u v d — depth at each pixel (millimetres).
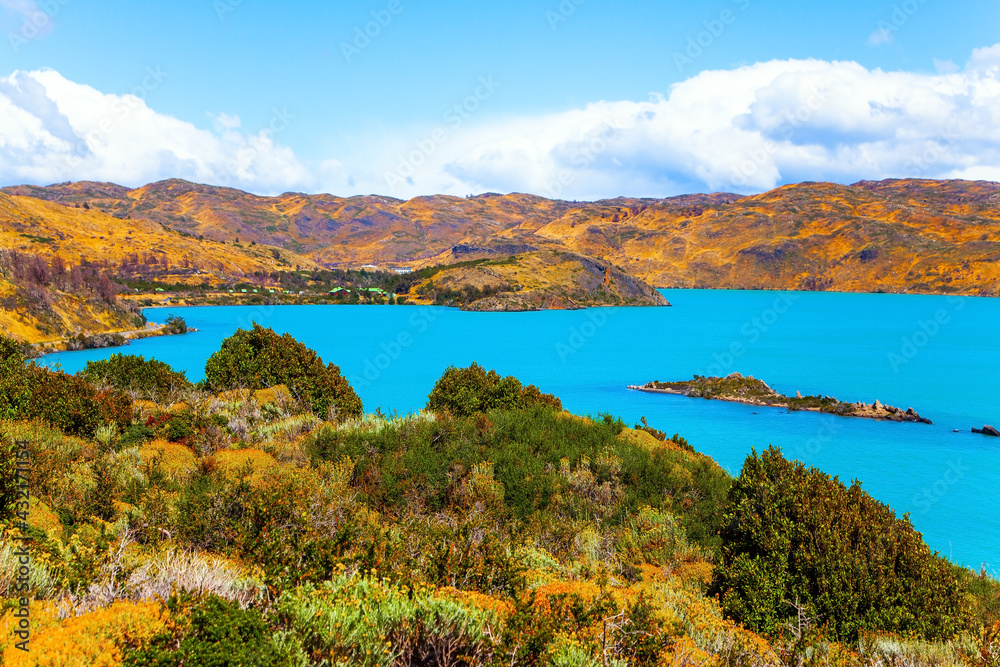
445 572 9633
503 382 32906
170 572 7363
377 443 21078
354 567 8711
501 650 6363
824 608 11594
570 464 21406
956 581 13008
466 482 18406
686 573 14633
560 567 13070
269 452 21594
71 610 6277
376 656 5957
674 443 28062
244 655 5285
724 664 7852
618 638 7582
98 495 12562
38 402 19844
